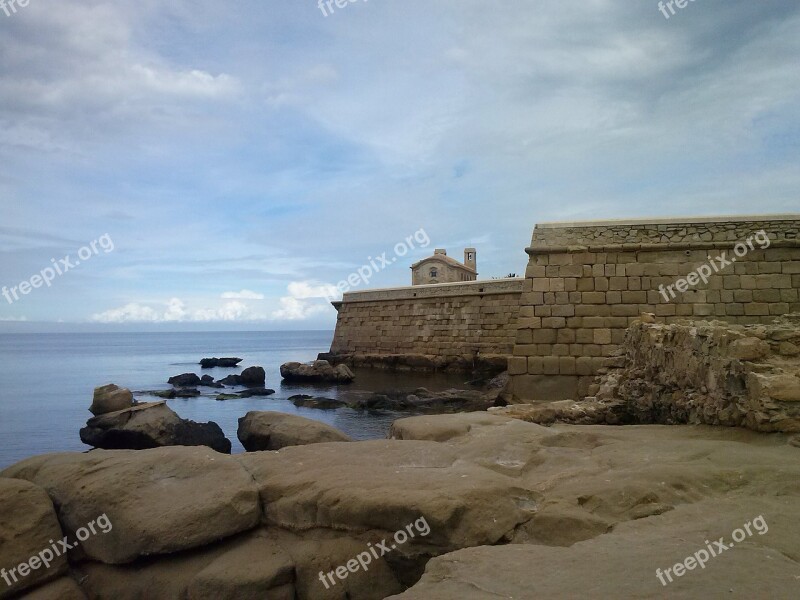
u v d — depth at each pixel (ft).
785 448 23.45
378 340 136.46
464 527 16.93
